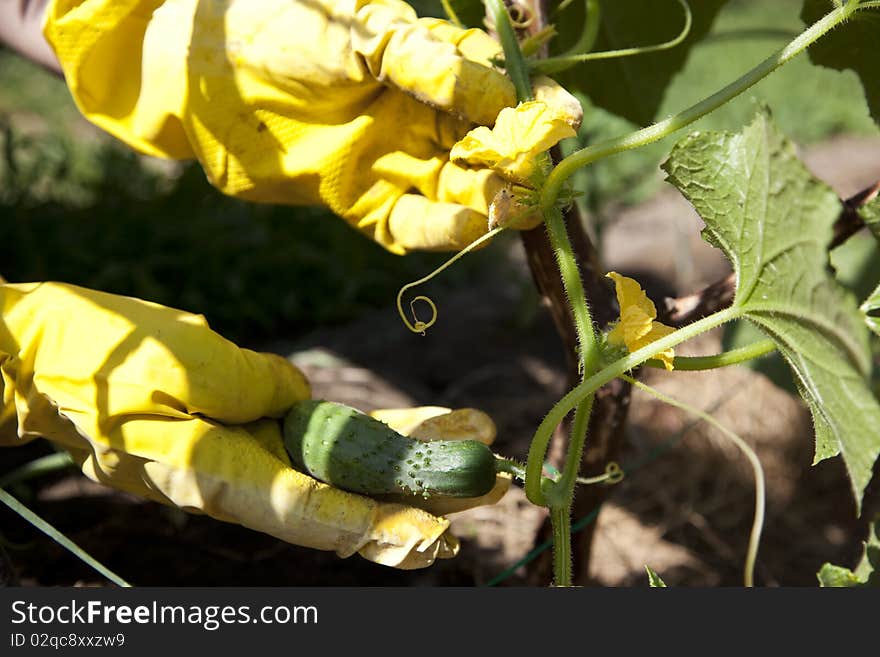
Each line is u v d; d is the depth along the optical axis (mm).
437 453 578
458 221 593
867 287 1104
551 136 550
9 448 1000
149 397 589
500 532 966
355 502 591
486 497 623
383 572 918
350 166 628
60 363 599
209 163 652
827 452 548
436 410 647
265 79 625
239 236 1438
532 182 564
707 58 2551
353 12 604
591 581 962
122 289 1350
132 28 675
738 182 527
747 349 578
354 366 1270
